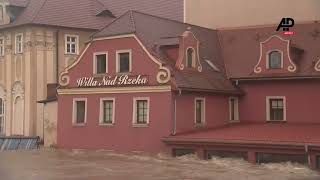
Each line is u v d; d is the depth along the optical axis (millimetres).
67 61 51844
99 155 36156
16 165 31438
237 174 27250
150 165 30844
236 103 40406
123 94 37031
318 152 28422
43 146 44875
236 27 45000
